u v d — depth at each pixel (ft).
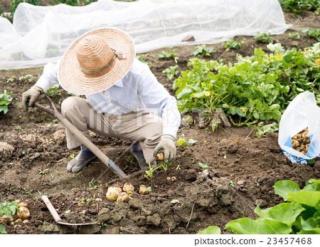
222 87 16.22
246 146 15.16
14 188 13.98
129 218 12.66
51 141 15.92
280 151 15.07
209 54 20.98
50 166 14.98
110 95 13.79
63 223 12.46
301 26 25.39
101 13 21.48
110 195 13.21
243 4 23.08
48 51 20.48
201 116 16.17
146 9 22.16
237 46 21.70
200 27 22.76
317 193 12.02
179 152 14.80
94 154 14.37
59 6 22.15
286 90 16.80
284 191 13.12
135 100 13.89
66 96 18.25
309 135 14.71
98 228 12.51
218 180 13.69
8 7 27.02
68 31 20.71
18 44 20.01
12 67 20.06
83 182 14.33
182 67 20.36
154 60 20.76
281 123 14.78
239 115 16.21
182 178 13.89
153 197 13.17
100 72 13.12
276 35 23.39
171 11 22.49
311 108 14.79
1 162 15.07
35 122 17.26
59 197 13.35
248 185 13.69
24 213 12.73
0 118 17.31
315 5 28.37
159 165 14.02
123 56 13.29
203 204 12.98
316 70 18.04
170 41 22.08
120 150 15.38
